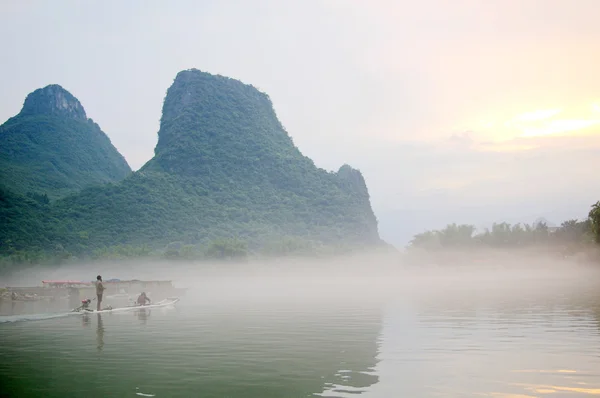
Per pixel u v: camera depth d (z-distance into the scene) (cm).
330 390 1159
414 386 1184
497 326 2191
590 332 1959
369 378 1266
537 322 2295
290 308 3488
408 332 2067
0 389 1191
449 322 2381
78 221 17962
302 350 1680
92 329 2325
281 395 1124
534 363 1410
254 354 1614
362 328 2239
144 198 19762
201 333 2144
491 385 1184
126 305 4216
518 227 13000
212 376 1306
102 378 1292
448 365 1400
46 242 15538
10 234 14925
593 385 1176
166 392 1157
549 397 1091
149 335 2091
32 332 2222
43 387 1206
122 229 18100
